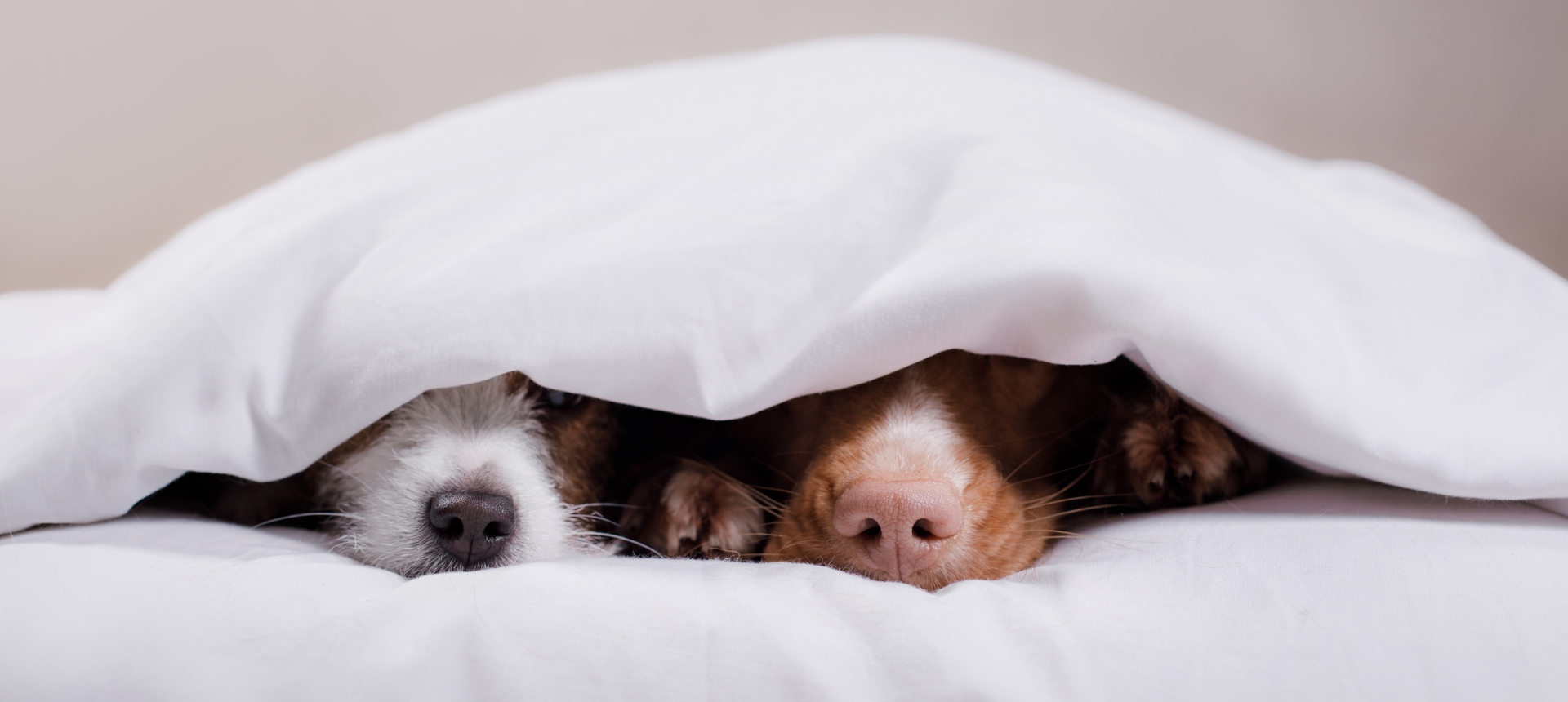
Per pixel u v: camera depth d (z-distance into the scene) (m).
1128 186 1.02
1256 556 0.82
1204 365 0.89
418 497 1.27
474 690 0.72
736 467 1.37
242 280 0.98
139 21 2.89
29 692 0.68
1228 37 2.90
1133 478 1.19
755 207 0.98
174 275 1.22
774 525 1.23
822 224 0.97
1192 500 1.15
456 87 2.97
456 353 0.92
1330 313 1.01
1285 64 2.91
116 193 2.97
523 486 1.30
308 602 0.78
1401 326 1.02
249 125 2.97
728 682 0.72
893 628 0.74
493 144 1.20
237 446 0.96
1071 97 1.33
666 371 0.93
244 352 0.97
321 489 1.39
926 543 1.05
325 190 1.22
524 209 1.05
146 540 0.90
